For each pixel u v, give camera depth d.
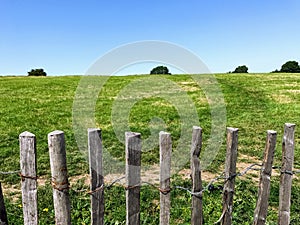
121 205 1.15
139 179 0.72
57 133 0.64
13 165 1.60
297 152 1.86
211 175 1.53
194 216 0.80
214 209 1.10
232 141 0.78
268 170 0.83
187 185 1.34
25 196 0.67
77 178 1.47
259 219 0.85
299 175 1.50
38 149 1.85
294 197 1.24
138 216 0.74
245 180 1.42
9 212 1.10
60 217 0.67
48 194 1.23
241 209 1.11
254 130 2.45
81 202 1.15
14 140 2.05
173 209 1.12
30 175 0.66
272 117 2.92
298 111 3.20
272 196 1.24
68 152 1.82
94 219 0.70
